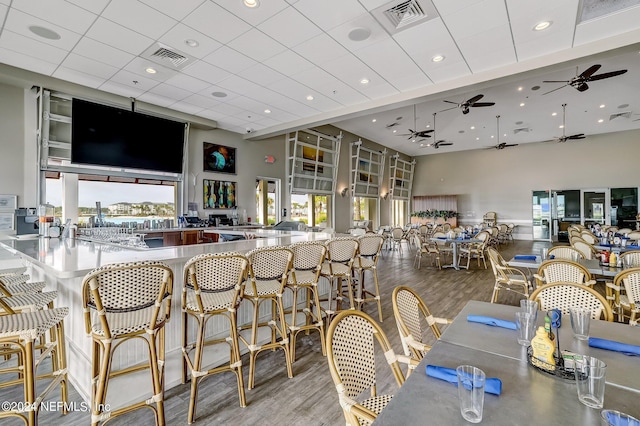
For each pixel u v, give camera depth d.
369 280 5.94
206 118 7.40
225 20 3.56
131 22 3.58
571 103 8.35
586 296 1.96
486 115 9.40
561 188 12.67
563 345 1.42
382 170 13.48
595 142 12.04
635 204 11.20
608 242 5.61
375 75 5.10
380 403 1.44
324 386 2.42
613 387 1.10
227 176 8.27
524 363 1.27
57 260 2.30
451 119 9.83
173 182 7.38
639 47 3.95
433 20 3.60
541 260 3.91
